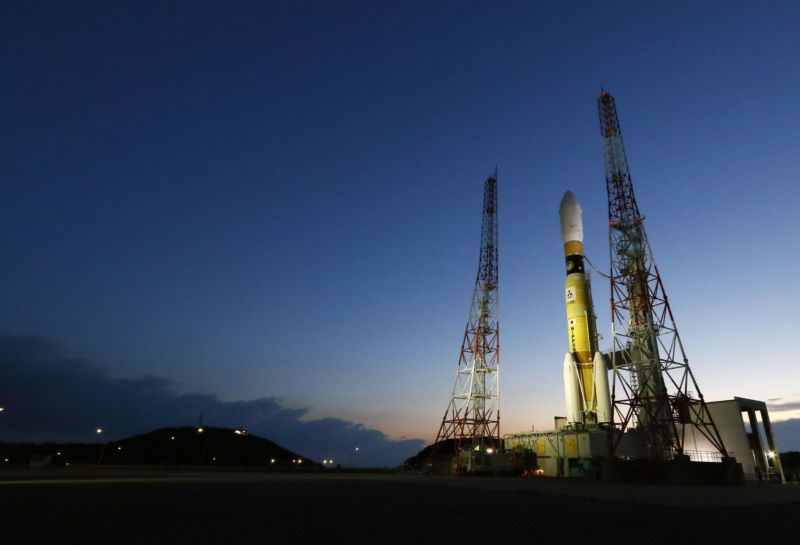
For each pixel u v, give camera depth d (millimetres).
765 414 88562
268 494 31516
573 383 89625
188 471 86938
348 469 120438
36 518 17891
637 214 86125
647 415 77875
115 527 16500
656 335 79562
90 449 157750
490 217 117062
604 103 95438
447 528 18297
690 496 37625
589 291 95312
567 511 25328
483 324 108438
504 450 99000
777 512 26781
